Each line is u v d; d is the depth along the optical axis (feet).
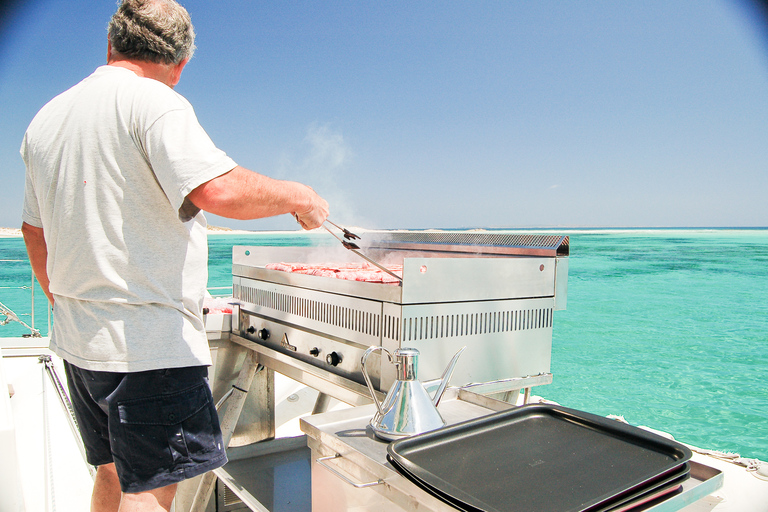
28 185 3.80
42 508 5.63
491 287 4.41
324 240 7.47
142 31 3.43
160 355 3.14
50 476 6.35
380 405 3.19
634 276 82.64
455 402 3.84
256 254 7.00
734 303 56.44
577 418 3.10
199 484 5.51
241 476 5.54
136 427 3.12
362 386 4.22
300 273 5.28
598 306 54.24
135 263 3.15
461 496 2.04
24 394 9.03
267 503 4.89
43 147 3.34
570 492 2.20
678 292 64.85
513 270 4.57
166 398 3.18
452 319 4.15
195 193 2.92
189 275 3.41
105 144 3.10
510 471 2.43
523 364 4.73
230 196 2.95
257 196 3.08
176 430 3.22
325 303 4.84
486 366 4.44
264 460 5.98
